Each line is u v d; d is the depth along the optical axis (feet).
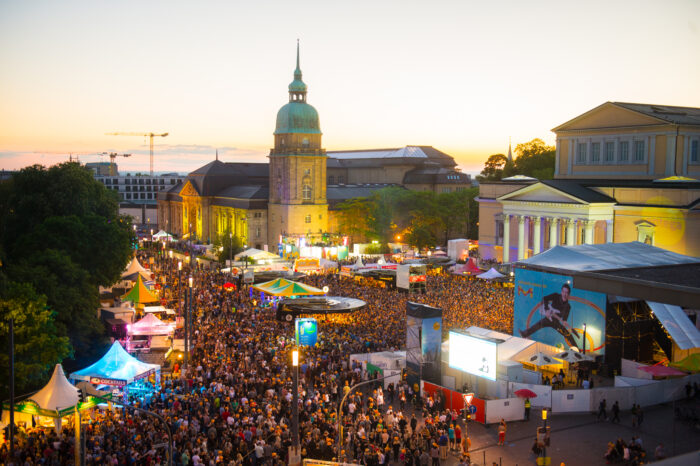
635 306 206.49
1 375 150.92
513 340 193.57
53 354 160.66
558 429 154.92
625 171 372.58
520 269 238.27
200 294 293.84
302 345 202.59
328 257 423.23
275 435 132.36
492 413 158.71
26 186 288.30
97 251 250.57
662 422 158.92
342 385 178.29
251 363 189.06
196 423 138.21
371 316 249.75
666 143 351.05
